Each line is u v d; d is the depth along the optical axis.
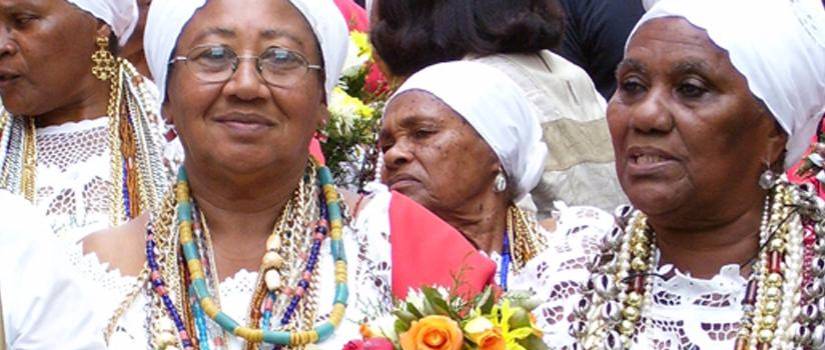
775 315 4.99
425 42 7.46
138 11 7.36
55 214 6.68
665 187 5.02
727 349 5.00
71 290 5.07
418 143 6.73
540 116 7.26
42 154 6.83
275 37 5.53
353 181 7.28
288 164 5.59
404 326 5.21
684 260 5.18
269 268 5.54
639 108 5.04
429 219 5.76
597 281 5.20
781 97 5.02
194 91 5.50
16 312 4.95
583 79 7.57
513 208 6.85
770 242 5.09
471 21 7.43
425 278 5.62
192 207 5.67
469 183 6.71
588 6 8.97
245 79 5.46
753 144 5.06
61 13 6.69
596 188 7.34
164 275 5.54
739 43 4.97
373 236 5.69
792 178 5.38
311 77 5.60
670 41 5.02
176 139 6.59
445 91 6.73
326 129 7.15
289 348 5.43
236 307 5.52
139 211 6.71
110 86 6.89
